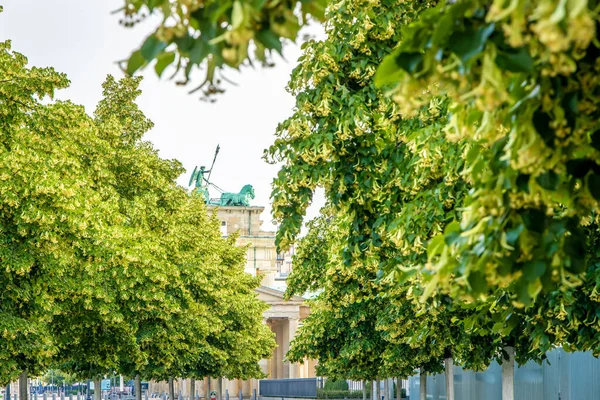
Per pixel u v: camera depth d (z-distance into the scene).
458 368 37.97
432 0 14.94
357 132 13.88
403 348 31.89
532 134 4.45
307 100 14.42
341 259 18.30
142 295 34.53
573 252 4.86
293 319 123.56
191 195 55.69
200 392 125.44
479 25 4.03
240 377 75.44
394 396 65.94
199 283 45.00
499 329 9.15
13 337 26.16
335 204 15.06
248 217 144.12
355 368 45.34
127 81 45.28
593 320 12.62
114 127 42.16
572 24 3.52
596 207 4.89
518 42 3.76
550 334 13.45
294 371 124.69
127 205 39.81
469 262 4.84
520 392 31.56
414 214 12.95
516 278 4.95
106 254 31.61
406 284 12.71
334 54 14.53
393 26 14.64
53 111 28.53
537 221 4.78
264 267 140.75
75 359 36.06
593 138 4.71
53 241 27.22
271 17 3.98
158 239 40.94
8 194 26.17
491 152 5.24
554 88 4.38
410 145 13.28
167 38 4.01
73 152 30.48
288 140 14.70
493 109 4.53
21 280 28.08
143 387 119.31
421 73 4.21
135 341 35.72
